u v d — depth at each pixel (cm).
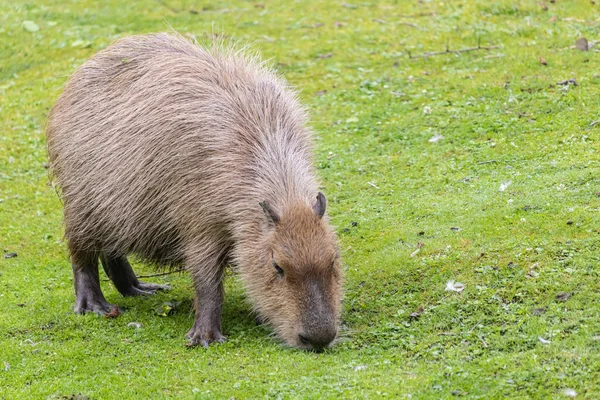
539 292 1694
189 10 3972
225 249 1791
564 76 2802
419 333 1661
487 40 3256
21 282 2212
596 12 3328
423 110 2808
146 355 1731
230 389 1524
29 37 3750
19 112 3216
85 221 1967
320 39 3538
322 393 1460
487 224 2017
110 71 1991
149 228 1862
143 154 1839
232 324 1858
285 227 1650
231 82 1909
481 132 2577
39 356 1777
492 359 1498
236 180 1755
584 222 1912
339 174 2530
